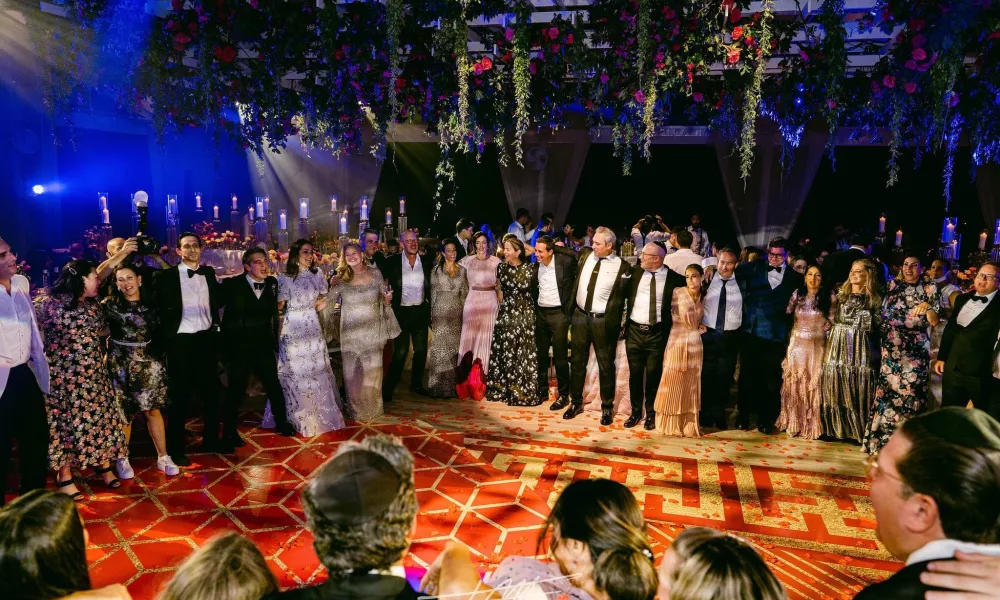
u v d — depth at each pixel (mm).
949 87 4078
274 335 4992
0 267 3375
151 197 11328
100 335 4129
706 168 13664
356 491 1274
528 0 4484
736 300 5391
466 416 5781
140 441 4867
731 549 1272
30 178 8867
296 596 1255
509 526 3658
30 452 3576
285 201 13336
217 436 4719
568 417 5727
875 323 5043
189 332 4395
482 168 14680
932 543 1016
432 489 4133
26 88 8117
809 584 3248
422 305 6246
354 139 5312
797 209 11758
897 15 3885
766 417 5512
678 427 5352
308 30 4496
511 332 6082
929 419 1072
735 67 4504
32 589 1446
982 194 11023
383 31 4492
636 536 1498
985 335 4383
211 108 4668
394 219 15258
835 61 4207
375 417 5570
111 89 4617
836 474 4582
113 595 1505
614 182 14141
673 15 4234
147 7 4402
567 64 4832
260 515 3727
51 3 4566
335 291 5422
